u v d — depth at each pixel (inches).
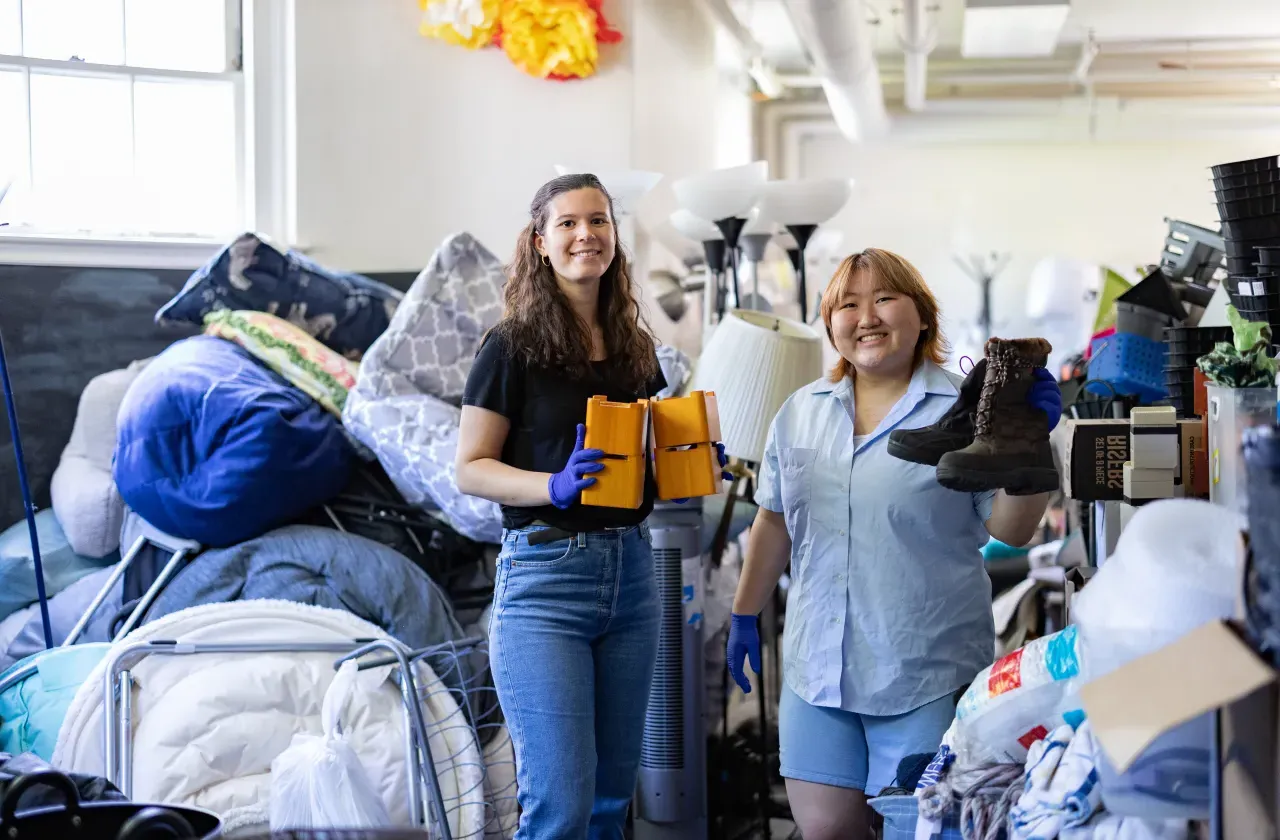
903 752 89.0
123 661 107.7
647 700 91.1
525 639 86.0
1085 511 120.6
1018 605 131.2
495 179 192.5
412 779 111.0
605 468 83.1
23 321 153.0
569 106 193.9
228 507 124.3
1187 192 391.2
